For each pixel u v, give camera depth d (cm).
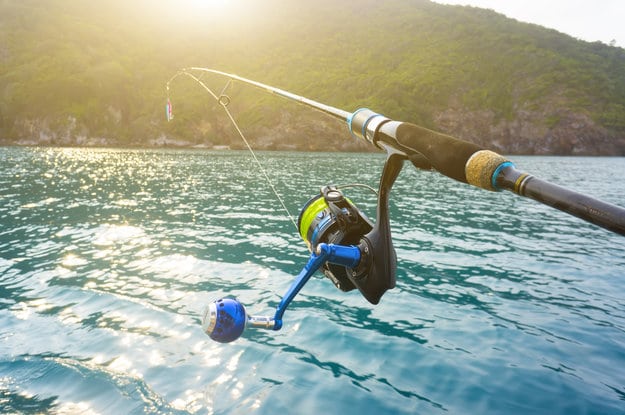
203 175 2662
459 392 386
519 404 371
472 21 12656
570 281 710
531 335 501
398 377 407
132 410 348
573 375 417
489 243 985
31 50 10012
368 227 216
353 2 15562
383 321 529
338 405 362
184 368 412
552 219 1367
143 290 620
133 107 9375
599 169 4312
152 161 4072
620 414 360
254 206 1440
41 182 2053
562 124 8475
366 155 6600
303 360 432
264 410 352
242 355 438
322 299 595
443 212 1445
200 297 595
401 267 767
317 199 244
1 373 397
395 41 11750
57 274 687
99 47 10656
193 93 9631
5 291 609
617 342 488
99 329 490
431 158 150
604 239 1061
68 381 387
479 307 584
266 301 587
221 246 882
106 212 1259
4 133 8812
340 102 9138
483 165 125
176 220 1159
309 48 11881
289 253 838
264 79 10356
